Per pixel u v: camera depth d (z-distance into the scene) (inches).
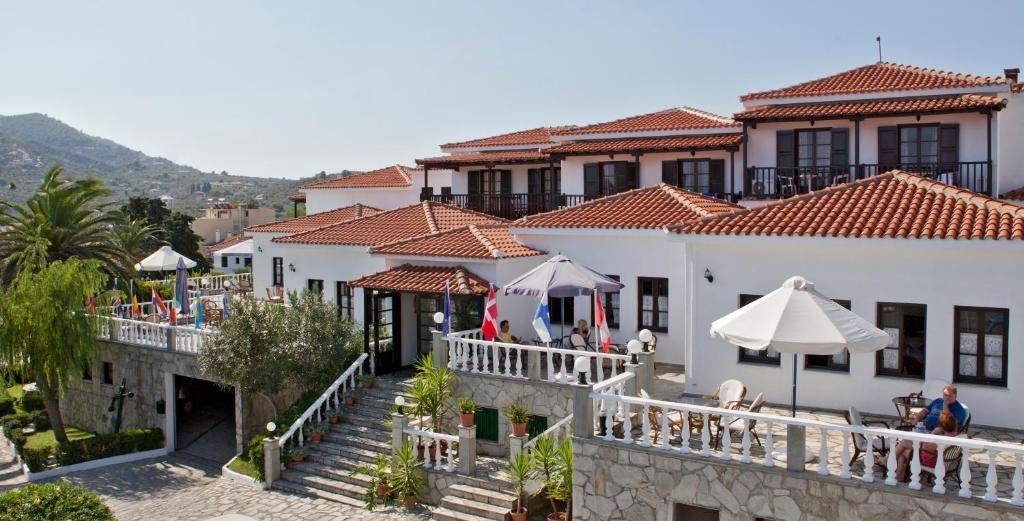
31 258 1379.2
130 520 869.2
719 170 1245.1
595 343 976.3
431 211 1318.9
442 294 1023.0
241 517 684.1
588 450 653.9
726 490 592.1
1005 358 682.8
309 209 1889.8
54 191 1594.5
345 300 1242.6
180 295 1301.7
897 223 730.8
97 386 1312.7
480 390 869.8
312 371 993.5
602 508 649.6
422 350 1094.4
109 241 1681.8
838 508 550.9
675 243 951.6
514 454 757.9
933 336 708.0
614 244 997.2
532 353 830.5
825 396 756.6
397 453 827.4
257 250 1640.0
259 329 997.8
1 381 1216.8
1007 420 680.4
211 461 1107.3
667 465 616.7
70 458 1104.8
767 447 579.8
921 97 1113.4
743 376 793.6
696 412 634.2
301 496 882.8
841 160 1132.5
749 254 786.8
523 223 1062.4
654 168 1304.1
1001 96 1080.8
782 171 1160.2
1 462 1162.6
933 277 705.6
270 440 920.9
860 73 1291.8
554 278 858.1
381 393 1000.2
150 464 1117.1
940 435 532.1
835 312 592.1
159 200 3245.6
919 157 1090.7
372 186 1756.9
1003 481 550.9
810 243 741.9
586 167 1368.1
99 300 1232.2
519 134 1718.8
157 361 1203.9
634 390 731.4
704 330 811.4
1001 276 677.9
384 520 787.4
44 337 1120.2
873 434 537.3
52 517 672.4
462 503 763.4
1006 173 1194.0
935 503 519.5
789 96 1202.6
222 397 1325.0
